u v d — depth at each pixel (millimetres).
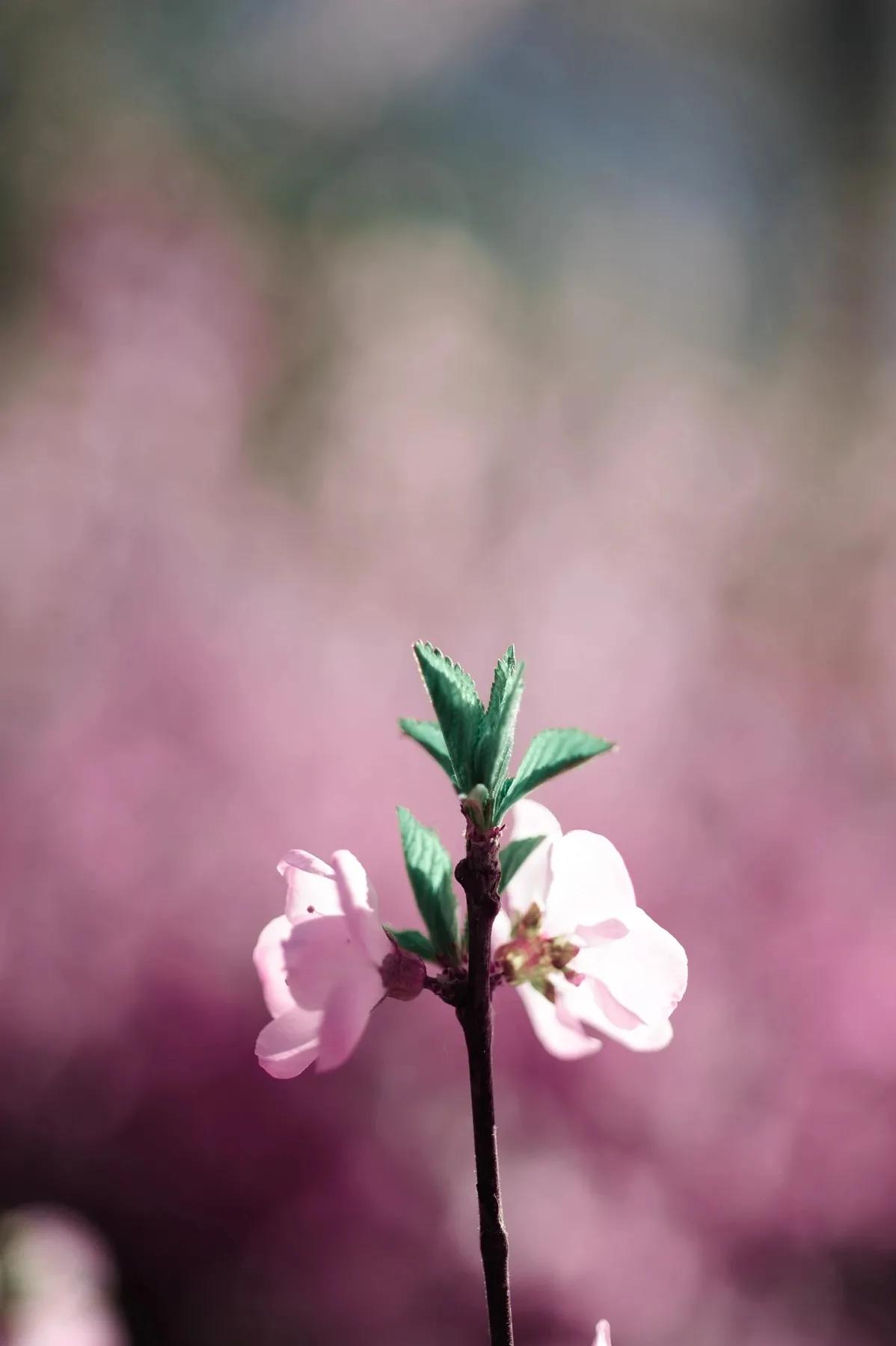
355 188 3926
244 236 3172
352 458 2512
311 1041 551
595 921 564
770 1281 1158
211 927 1229
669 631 1976
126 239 2494
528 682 1749
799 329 4301
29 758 1383
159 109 3672
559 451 2621
